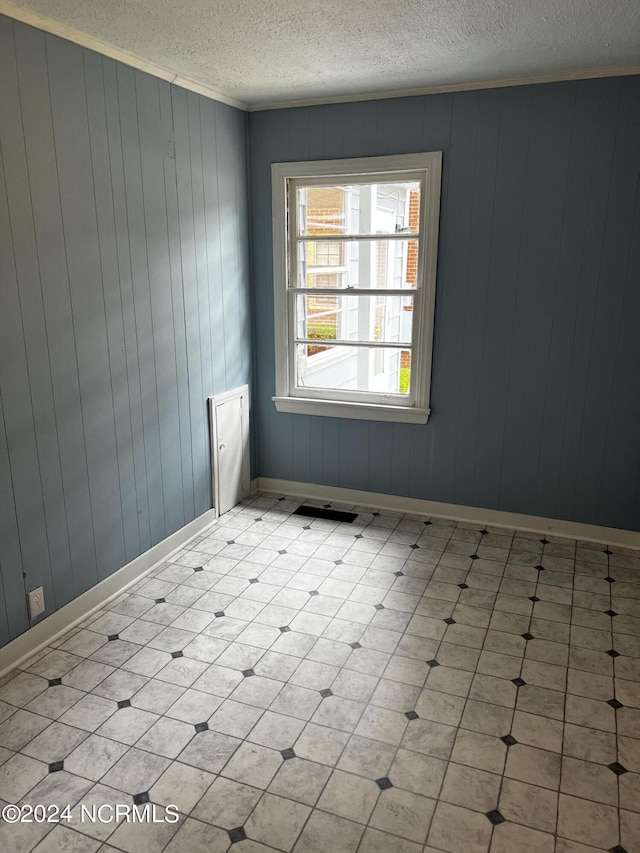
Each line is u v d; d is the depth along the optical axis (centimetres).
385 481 402
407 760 204
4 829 180
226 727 218
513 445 365
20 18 225
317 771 200
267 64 294
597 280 328
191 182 331
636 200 313
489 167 334
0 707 227
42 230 243
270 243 393
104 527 293
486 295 350
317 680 242
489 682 241
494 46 270
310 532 371
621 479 347
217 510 387
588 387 342
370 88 337
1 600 242
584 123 313
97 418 281
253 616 285
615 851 173
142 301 303
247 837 177
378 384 407
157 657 256
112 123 273
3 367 232
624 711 226
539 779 197
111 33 251
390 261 382
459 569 327
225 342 379
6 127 224
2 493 238
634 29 248
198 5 222
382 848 174
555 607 291
